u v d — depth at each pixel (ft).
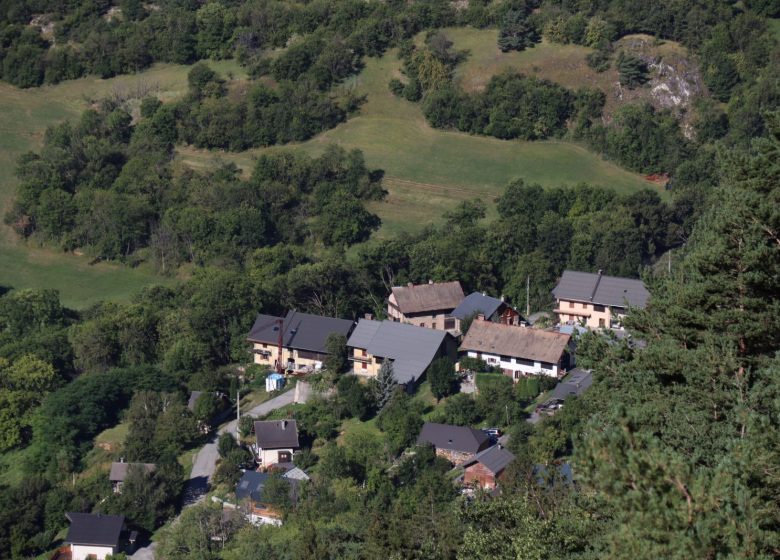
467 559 99.30
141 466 238.27
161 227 394.52
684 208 361.71
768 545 63.82
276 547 186.39
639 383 101.71
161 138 453.99
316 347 294.05
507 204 380.37
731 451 71.41
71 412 272.92
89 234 402.72
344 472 226.38
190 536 211.00
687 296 103.91
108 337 309.42
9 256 402.11
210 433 269.23
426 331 282.56
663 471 65.72
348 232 379.35
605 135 433.89
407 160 438.81
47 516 235.81
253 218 376.48
